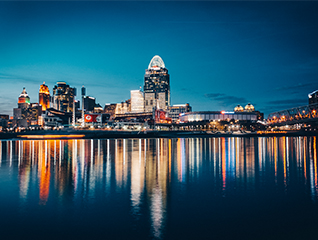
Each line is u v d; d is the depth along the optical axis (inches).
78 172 1096.2
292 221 520.1
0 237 451.8
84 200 666.2
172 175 1022.4
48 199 675.4
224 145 3029.0
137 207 609.3
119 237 452.1
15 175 1027.3
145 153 2003.0
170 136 6653.5
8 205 624.1
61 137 5816.9
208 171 1119.6
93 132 7849.4
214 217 544.1
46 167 1251.8
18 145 3174.2
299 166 1256.8
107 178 959.6
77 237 451.8
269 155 1801.2
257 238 446.0
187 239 443.8
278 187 807.7
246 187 810.2
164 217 545.3
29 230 480.4
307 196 700.0
